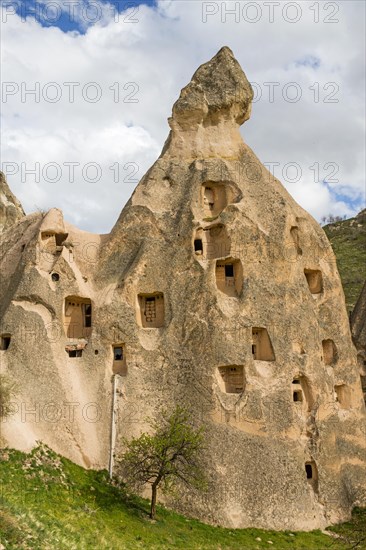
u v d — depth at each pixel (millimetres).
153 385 37938
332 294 43594
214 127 45812
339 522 36750
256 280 40094
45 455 34062
